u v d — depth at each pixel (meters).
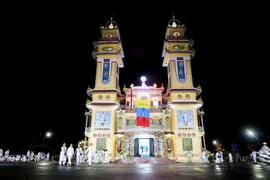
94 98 44.38
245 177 10.12
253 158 32.91
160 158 37.28
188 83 44.69
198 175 11.27
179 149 40.31
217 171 13.85
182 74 45.41
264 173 12.19
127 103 47.62
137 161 35.97
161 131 41.38
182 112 42.59
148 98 47.50
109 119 42.72
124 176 10.92
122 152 41.22
